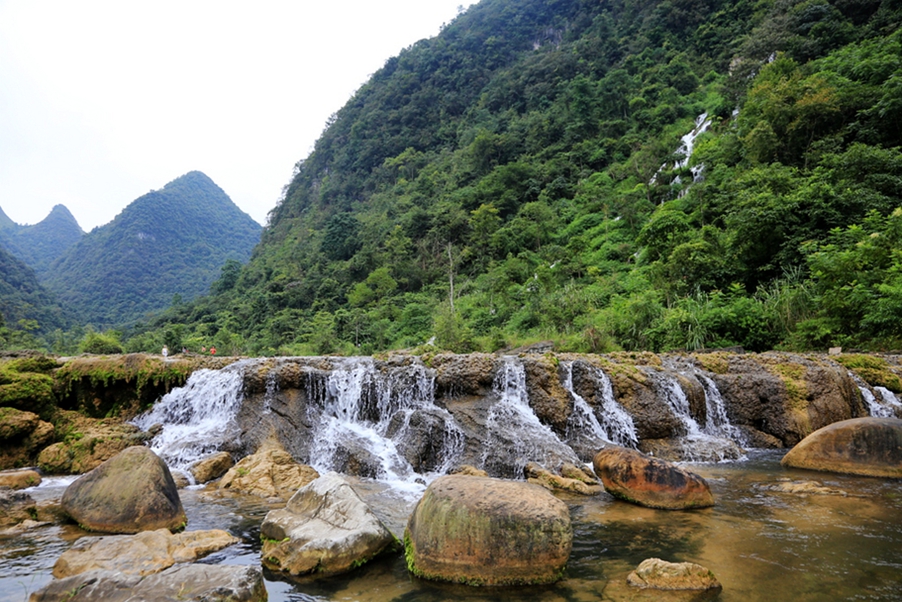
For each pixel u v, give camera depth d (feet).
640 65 248.32
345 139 398.01
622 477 26.58
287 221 376.48
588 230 162.40
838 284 63.16
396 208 245.65
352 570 18.10
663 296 84.84
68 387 40.09
